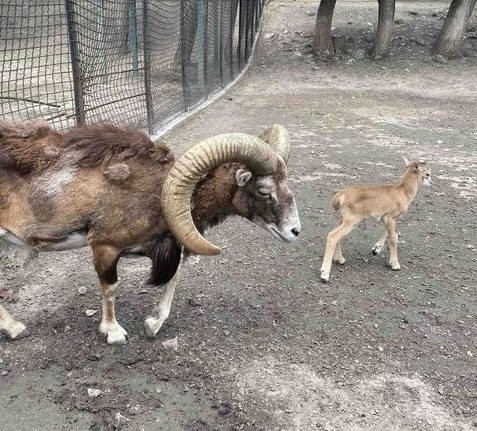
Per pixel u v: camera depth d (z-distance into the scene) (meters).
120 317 4.63
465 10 20.00
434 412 3.75
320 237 6.46
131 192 3.85
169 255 4.05
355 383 4.00
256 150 3.65
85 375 3.93
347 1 27.58
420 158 9.95
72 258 5.64
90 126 4.06
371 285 5.42
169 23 12.05
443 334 4.66
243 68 19.31
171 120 10.96
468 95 16.84
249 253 5.95
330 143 10.87
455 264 5.95
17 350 4.16
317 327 4.68
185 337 4.42
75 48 7.08
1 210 3.87
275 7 27.12
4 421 3.50
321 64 20.41
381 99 16.14
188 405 3.69
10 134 3.87
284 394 3.85
